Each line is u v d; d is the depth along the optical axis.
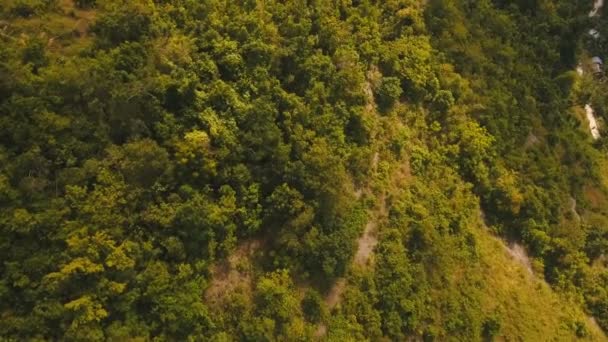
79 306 31.58
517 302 50.44
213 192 37.72
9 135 32.12
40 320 31.28
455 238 49.34
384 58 49.91
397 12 52.72
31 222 31.38
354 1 50.78
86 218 32.91
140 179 35.00
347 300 42.56
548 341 50.41
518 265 53.28
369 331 42.59
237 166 38.12
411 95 51.16
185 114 37.25
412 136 50.38
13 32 35.41
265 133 39.19
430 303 45.78
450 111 52.78
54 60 34.91
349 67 46.28
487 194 53.25
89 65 34.81
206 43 39.81
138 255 34.06
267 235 40.47
